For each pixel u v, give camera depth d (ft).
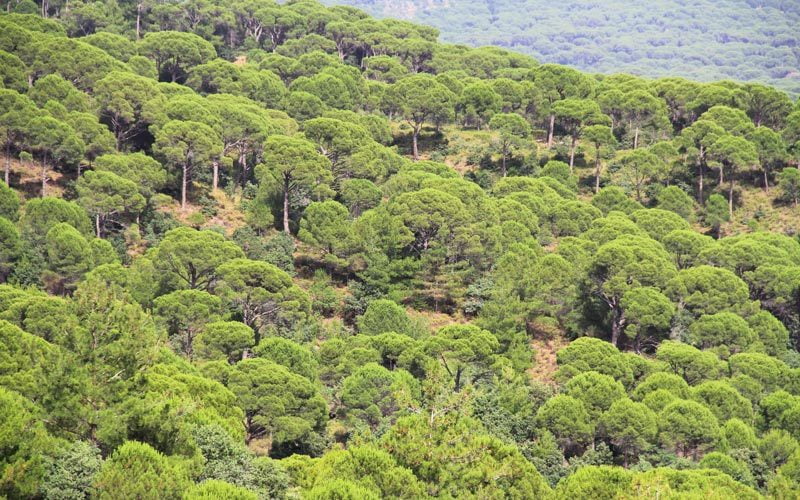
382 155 398.21
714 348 295.69
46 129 322.55
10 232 276.62
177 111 374.84
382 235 329.93
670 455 226.58
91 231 307.99
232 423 189.16
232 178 385.70
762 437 245.24
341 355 266.98
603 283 317.22
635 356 279.69
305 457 198.59
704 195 435.12
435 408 152.56
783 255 344.28
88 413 139.03
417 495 144.56
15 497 118.83
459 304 322.55
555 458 220.23
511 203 359.46
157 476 126.00
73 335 143.95
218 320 267.39
